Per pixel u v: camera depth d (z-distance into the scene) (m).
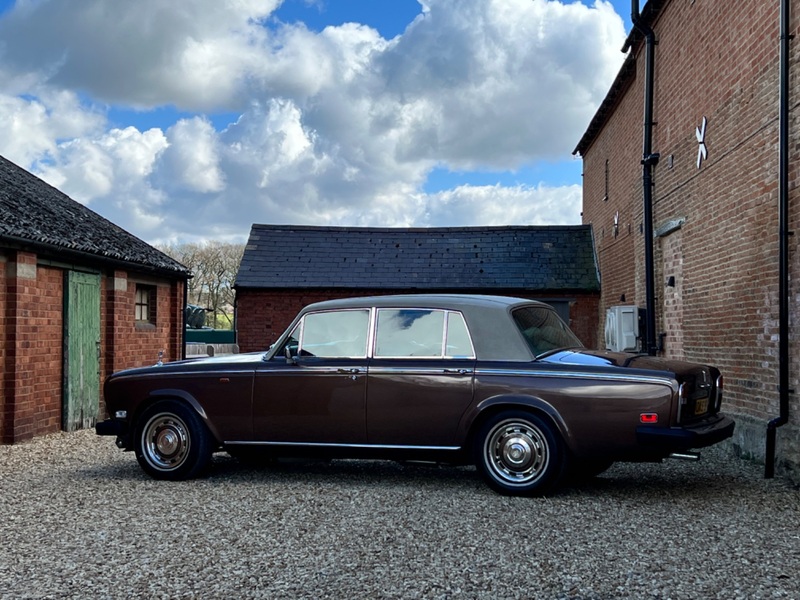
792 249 6.36
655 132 10.63
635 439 5.26
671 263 10.04
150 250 12.49
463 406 5.73
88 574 3.83
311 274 17.23
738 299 7.55
